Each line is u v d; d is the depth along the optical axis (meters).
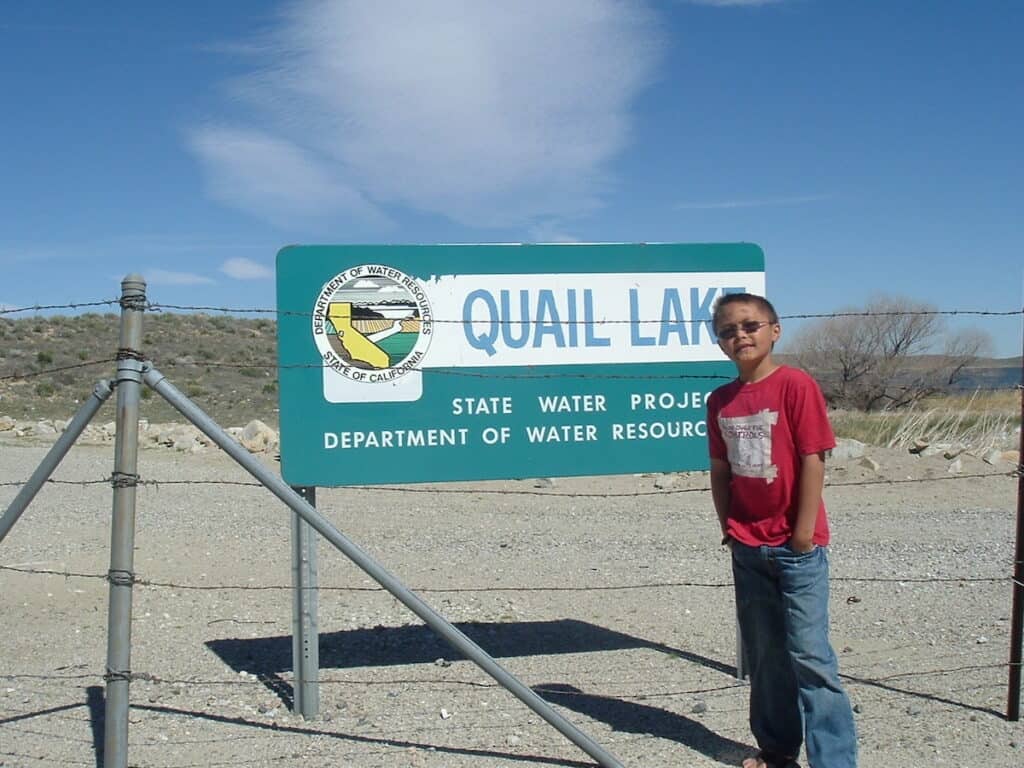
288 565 6.93
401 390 4.41
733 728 4.18
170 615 5.71
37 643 5.25
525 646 5.19
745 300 3.71
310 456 4.34
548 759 3.92
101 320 36.75
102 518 8.74
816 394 3.60
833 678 3.62
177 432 14.37
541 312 4.52
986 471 11.27
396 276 4.41
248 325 38.56
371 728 4.19
